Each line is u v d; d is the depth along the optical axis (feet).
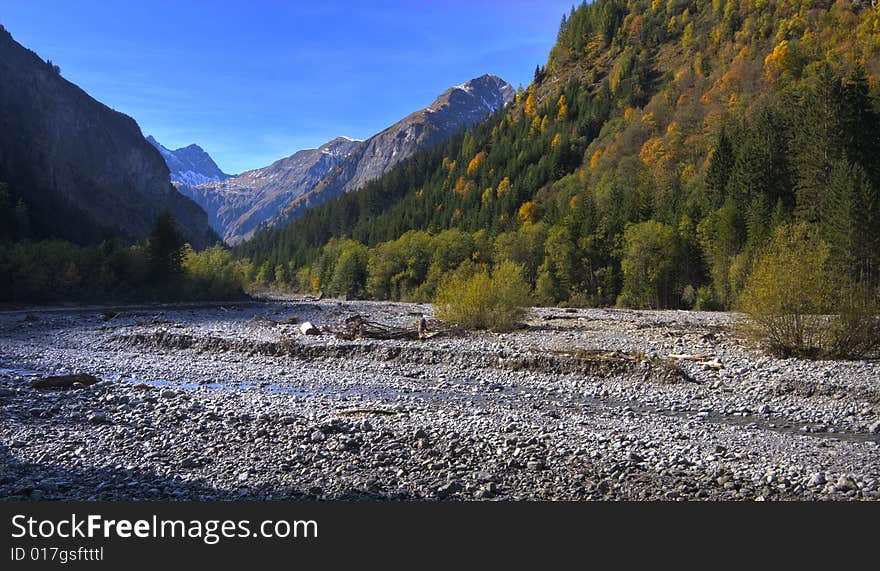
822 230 181.16
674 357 75.36
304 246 595.47
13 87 598.75
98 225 496.64
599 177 401.29
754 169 242.78
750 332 78.13
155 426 41.22
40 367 75.10
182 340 93.04
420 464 34.14
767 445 39.58
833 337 72.18
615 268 259.80
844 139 213.05
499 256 303.89
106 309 187.21
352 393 60.39
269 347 86.28
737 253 209.26
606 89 575.79
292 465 33.55
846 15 417.69
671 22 634.43
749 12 532.32
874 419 48.14
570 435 41.42
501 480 31.96
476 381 67.05
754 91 397.80
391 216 557.74
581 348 81.71
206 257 289.33
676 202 280.92
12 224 300.81
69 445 36.27
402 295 338.34
